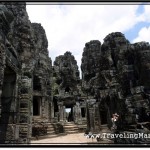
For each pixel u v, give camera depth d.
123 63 27.05
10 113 8.16
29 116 9.30
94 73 46.09
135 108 18.16
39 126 19.98
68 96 36.97
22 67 10.19
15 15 10.64
